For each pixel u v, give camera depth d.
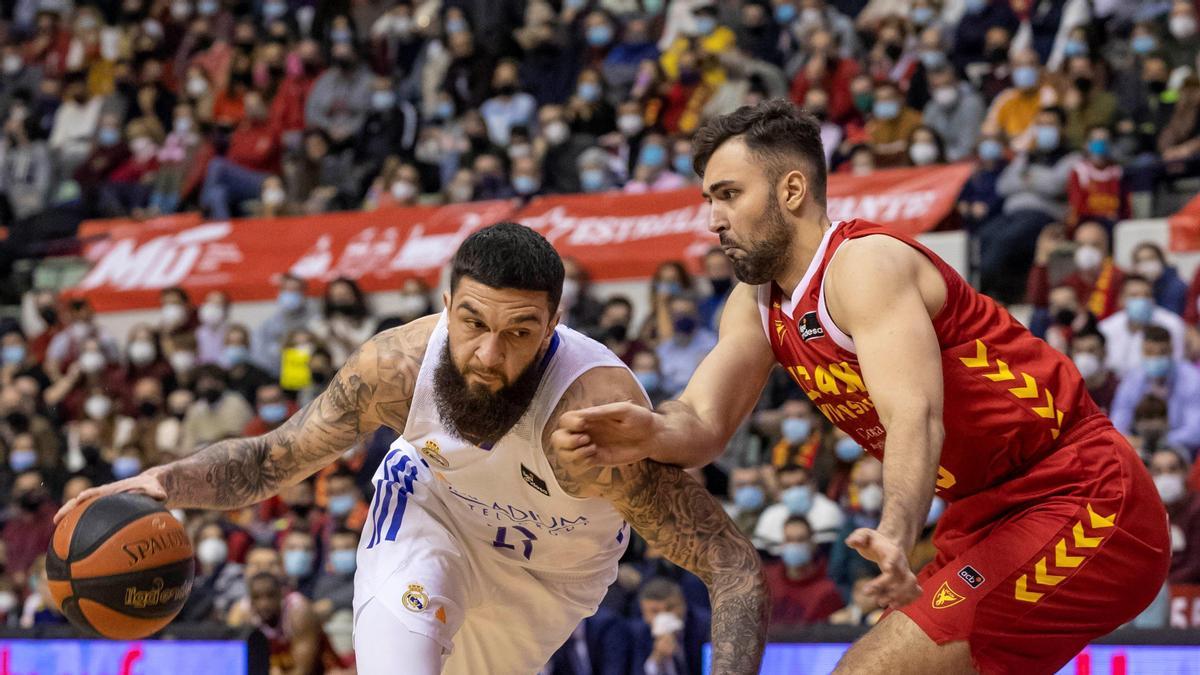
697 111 12.44
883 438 3.46
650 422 3.18
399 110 13.75
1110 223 10.30
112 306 12.88
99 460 10.64
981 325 3.36
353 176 13.60
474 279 3.17
